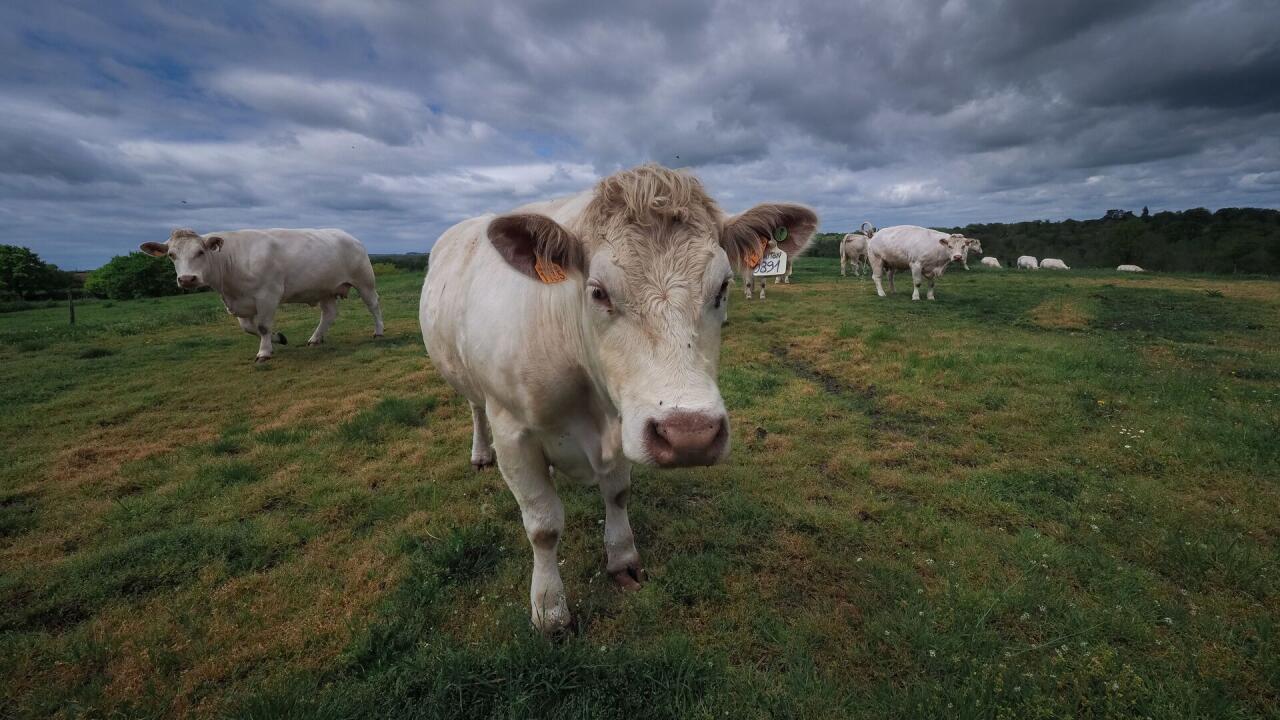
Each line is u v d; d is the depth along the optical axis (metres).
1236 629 2.83
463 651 2.59
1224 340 9.84
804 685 2.50
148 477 4.96
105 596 3.29
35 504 4.55
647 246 2.07
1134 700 2.38
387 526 4.03
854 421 5.98
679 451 1.88
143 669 2.71
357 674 2.66
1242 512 3.95
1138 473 4.64
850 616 3.00
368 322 13.85
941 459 5.00
